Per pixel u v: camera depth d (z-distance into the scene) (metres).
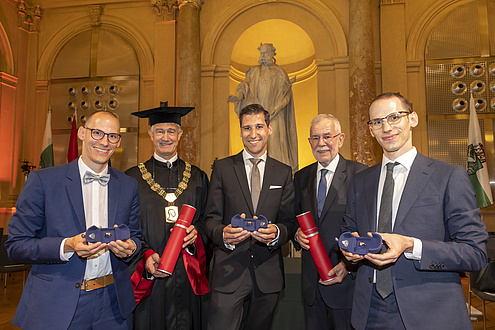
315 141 2.29
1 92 7.73
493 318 3.85
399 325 1.50
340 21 7.08
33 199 1.66
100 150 1.74
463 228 1.41
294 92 8.21
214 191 2.20
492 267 3.21
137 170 2.53
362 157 6.19
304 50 7.88
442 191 1.48
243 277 2.01
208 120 7.34
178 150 6.98
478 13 6.77
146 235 2.34
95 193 1.82
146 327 2.19
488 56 6.65
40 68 8.30
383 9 7.01
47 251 1.55
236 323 1.97
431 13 6.93
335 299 2.01
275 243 1.95
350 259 1.38
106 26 8.16
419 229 1.47
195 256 2.29
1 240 4.61
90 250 1.47
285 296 2.92
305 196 2.33
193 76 7.09
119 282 1.79
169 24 7.80
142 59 7.92
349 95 6.57
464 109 6.66
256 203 2.17
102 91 7.98
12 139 7.91
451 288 1.44
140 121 7.82
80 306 1.68
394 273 1.50
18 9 8.16
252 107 2.21
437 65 6.84
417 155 1.62
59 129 8.13
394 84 6.82
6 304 4.43
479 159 5.76
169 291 2.26
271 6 7.42
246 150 2.28
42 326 1.59
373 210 1.65
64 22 8.34
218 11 7.55
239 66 8.17
